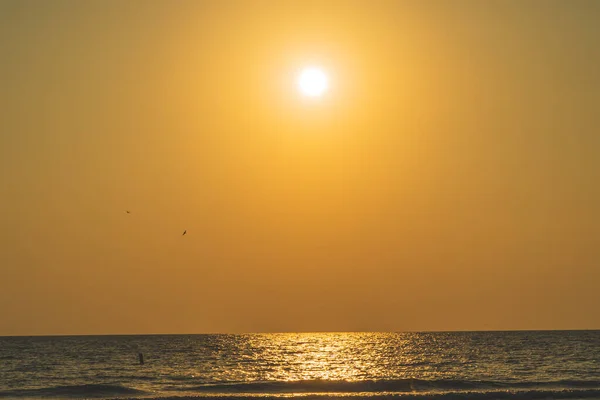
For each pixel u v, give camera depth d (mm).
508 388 81812
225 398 72312
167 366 121625
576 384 84062
